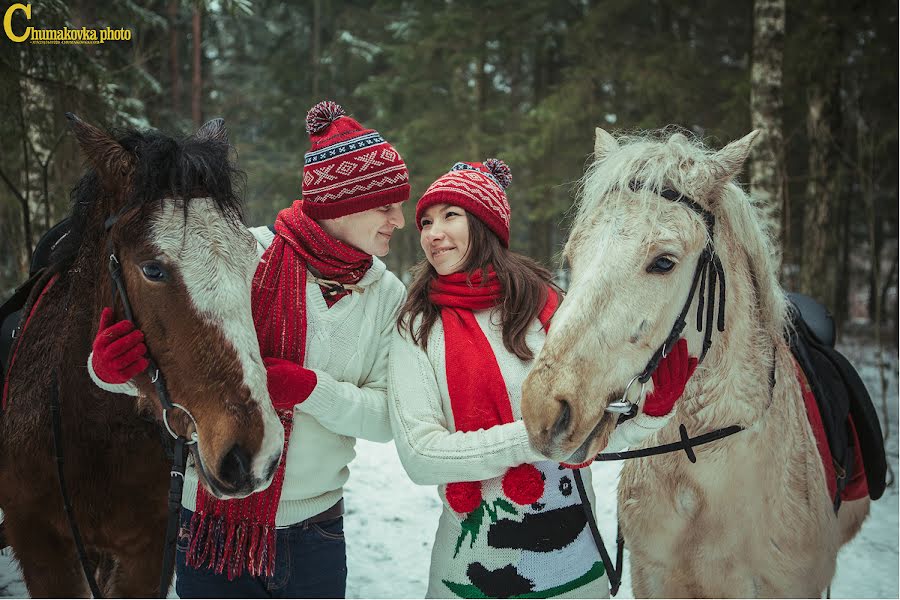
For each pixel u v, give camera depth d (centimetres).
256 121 1627
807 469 207
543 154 1165
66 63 490
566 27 1361
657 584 217
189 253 148
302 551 177
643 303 157
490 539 171
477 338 175
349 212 174
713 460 193
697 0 1210
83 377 197
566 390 147
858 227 1642
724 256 185
